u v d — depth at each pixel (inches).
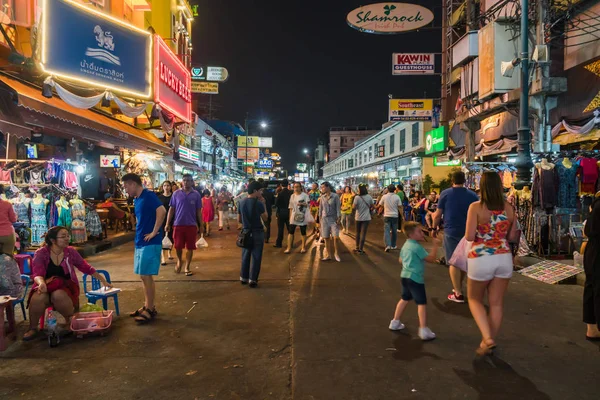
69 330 202.5
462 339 193.6
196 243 338.3
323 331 205.3
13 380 155.6
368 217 438.3
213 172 1593.3
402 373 159.6
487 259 168.1
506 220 169.3
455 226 256.1
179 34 1031.0
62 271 209.6
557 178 367.6
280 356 176.2
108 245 468.4
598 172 359.9
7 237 264.8
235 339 195.3
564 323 215.5
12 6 370.9
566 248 372.5
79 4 423.5
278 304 252.1
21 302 224.8
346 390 147.3
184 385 151.5
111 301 257.4
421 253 195.9
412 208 754.2
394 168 1448.1
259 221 296.2
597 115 422.6
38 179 415.5
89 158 616.7
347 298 265.4
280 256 424.5
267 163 2886.3
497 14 626.2
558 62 504.1
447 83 861.8
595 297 180.1
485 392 144.9
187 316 228.8
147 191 224.8
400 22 666.8
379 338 195.6
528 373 158.9
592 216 183.0
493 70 546.9
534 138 514.9
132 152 670.5
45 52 383.9
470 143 713.0
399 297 267.7
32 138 437.7
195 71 966.4
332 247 486.9
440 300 259.3
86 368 165.5
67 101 404.8
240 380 155.2
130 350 183.0
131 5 714.8
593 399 140.0
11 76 361.7
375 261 394.6
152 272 220.8
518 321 218.4
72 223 416.8
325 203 397.1
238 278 320.8
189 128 1124.5
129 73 504.1
